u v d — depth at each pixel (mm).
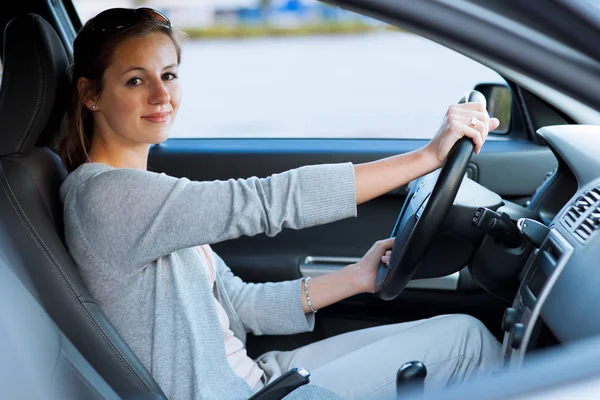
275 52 5688
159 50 1366
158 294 1285
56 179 1383
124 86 1353
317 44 5891
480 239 1553
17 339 723
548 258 1302
